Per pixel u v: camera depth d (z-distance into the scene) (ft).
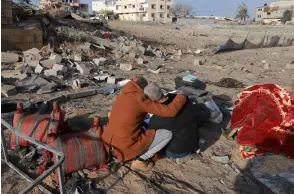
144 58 42.29
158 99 12.11
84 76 26.99
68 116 17.39
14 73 26.37
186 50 58.95
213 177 12.48
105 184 11.41
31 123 12.69
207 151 14.58
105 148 12.12
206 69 37.11
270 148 13.43
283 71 36.96
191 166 13.16
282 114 13.78
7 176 11.43
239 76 33.24
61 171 8.61
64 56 35.27
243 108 15.07
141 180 11.82
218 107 19.57
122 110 11.66
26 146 13.00
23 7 43.93
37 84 22.33
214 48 61.11
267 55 52.90
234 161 13.82
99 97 21.58
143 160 12.44
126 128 11.65
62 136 11.65
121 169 12.43
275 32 125.90
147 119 15.67
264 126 13.97
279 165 12.97
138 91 11.86
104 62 34.60
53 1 84.99
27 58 31.78
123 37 56.03
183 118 12.80
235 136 16.21
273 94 14.35
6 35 35.96
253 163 13.46
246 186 11.96
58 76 25.40
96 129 12.50
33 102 17.94
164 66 36.99
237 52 57.26
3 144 11.56
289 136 13.52
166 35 95.30
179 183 11.88
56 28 42.27
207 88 26.48
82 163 11.39
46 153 11.64
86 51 39.19
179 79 21.07
